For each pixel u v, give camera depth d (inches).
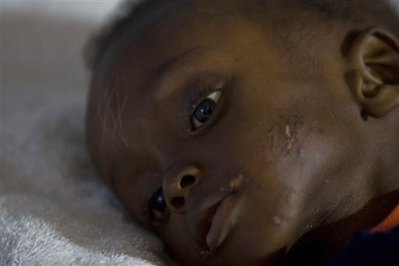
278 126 17.6
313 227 17.7
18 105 24.8
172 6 19.8
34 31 27.5
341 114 18.1
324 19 19.1
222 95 18.2
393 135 18.6
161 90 18.4
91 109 20.1
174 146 18.2
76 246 17.6
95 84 20.1
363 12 19.6
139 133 18.8
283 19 19.0
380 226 17.6
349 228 18.0
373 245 16.6
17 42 27.4
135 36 19.6
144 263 17.4
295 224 17.1
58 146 22.9
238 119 17.7
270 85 18.1
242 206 16.9
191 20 19.1
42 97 25.3
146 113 18.6
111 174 19.8
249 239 17.0
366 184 18.1
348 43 18.9
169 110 18.4
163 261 18.4
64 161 22.4
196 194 17.1
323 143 17.6
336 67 18.6
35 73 27.4
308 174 17.4
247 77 18.2
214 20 19.0
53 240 17.6
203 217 17.0
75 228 18.6
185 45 18.8
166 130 18.4
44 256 17.1
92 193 21.6
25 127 23.5
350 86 18.5
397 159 18.6
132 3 21.9
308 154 17.4
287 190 17.0
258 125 17.6
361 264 16.6
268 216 16.8
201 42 18.7
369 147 18.2
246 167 17.1
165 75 18.5
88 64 23.2
